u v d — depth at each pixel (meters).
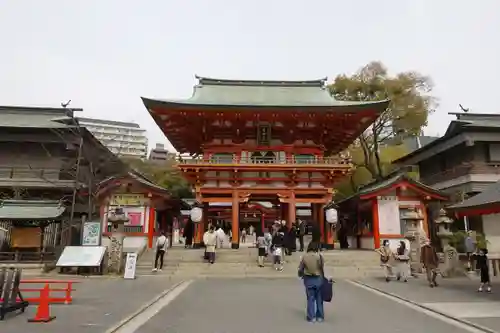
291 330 9.79
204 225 37.22
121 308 12.70
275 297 15.29
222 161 36.25
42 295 11.09
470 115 42.53
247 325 10.35
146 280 20.97
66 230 30.11
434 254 18.69
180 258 26.48
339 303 13.94
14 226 27.77
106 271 23.41
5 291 11.19
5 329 9.84
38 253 26.34
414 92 47.47
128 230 31.17
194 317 11.42
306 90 42.09
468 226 32.94
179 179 71.94
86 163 35.81
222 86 42.06
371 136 52.47
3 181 35.09
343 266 25.08
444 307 12.90
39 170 36.09
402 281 20.39
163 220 37.62
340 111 34.59
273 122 36.06
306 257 11.16
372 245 33.06
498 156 37.94
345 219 42.28
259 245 24.91
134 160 69.81
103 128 85.69
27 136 35.91
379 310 12.57
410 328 10.05
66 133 35.72
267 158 36.31
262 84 42.97
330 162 36.00
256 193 34.94
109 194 31.52
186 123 36.03
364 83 47.53
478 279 20.98
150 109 34.06
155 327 10.17
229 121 36.00
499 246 21.23
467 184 36.84
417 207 31.83
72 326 10.16
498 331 9.58
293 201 34.84
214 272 23.62
